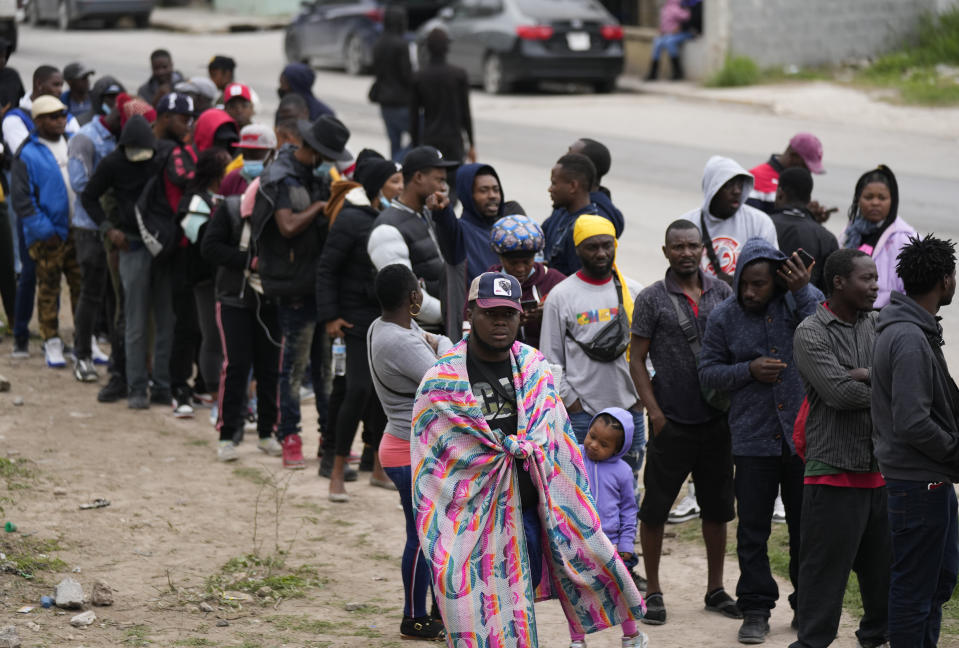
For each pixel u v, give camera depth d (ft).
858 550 35.70
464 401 31.30
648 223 91.86
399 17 107.86
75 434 58.49
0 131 79.30
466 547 31.22
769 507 37.58
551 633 39.09
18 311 70.85
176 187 59.62
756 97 146.20
